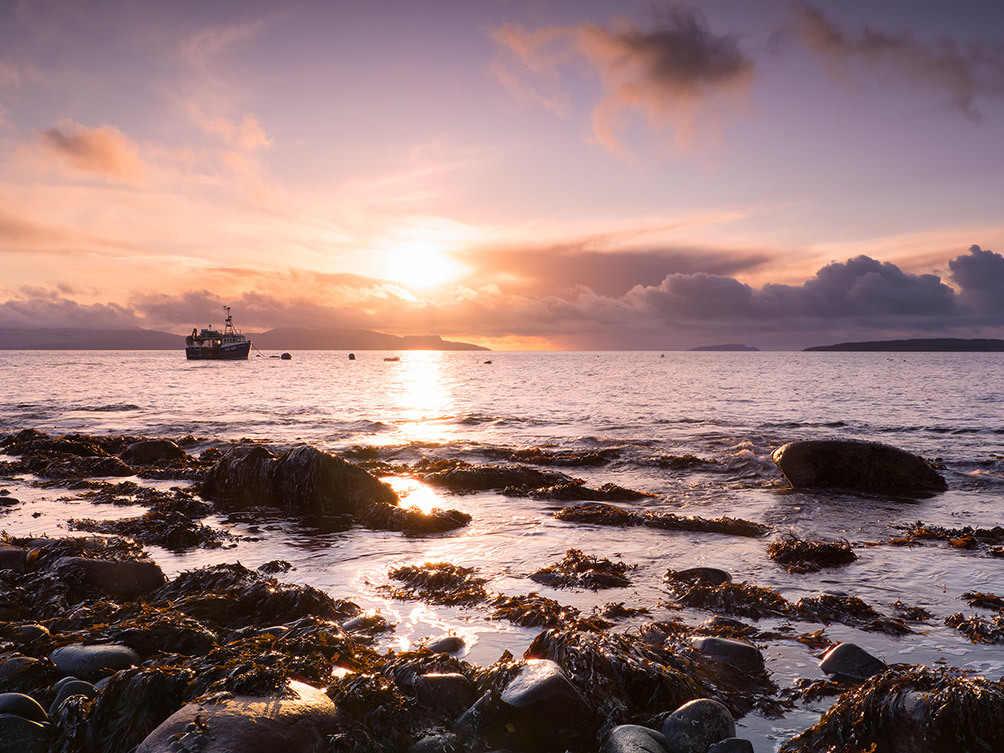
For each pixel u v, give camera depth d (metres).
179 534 10.49
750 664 5.72
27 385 59.00
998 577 8.55
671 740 4.32
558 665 4.91
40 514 12.51
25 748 4.02
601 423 29.34
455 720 4.50
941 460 18.73
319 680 4.69
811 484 15.55
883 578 8.53
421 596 7.73
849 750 4.32
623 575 8.62
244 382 68.62
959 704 4.21
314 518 12.44
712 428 27.25
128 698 4.33
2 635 5.73
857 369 104.94
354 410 36.62
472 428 27.97
